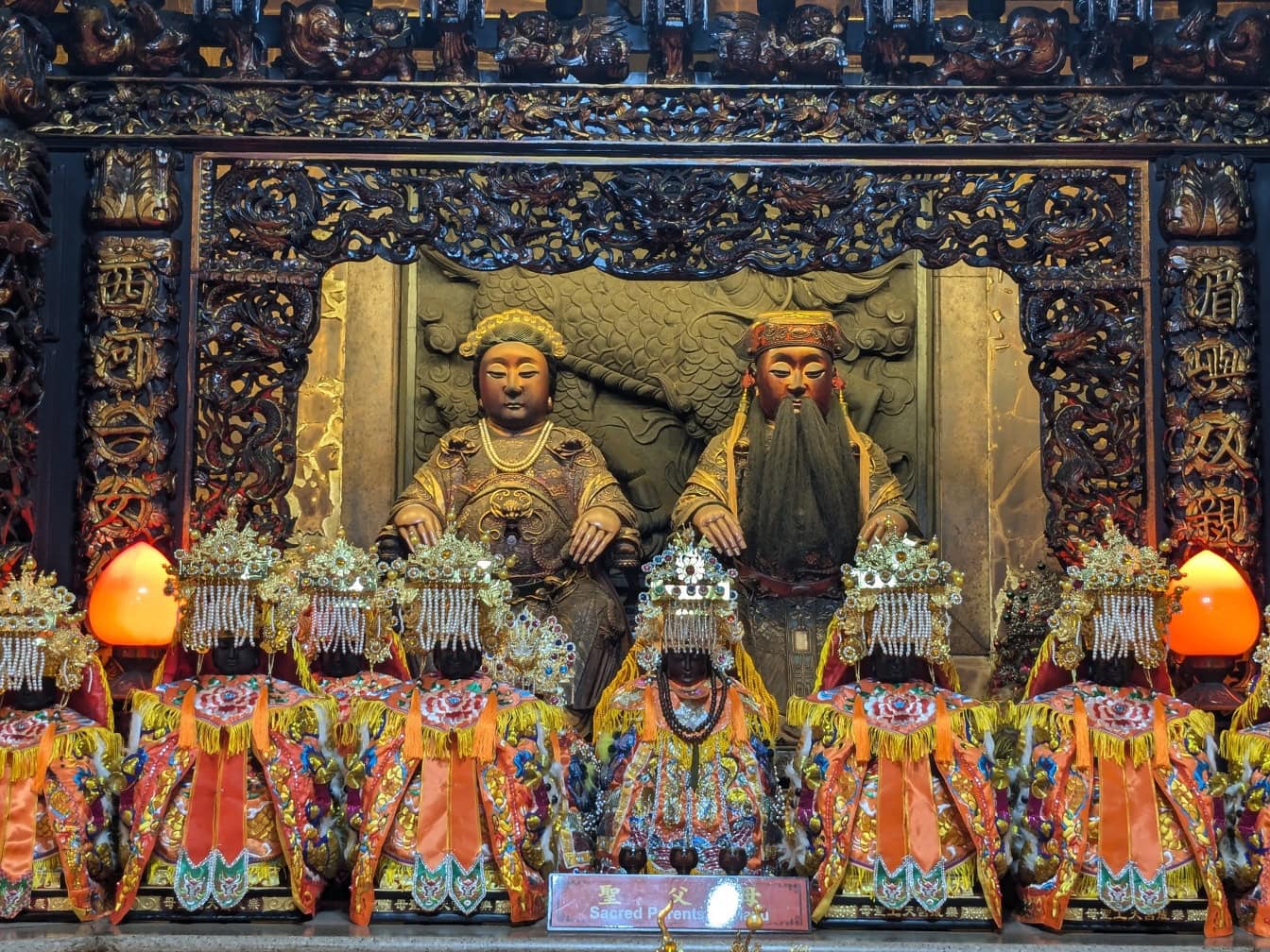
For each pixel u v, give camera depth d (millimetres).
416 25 7457
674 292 9570
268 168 7281
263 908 5848
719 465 8500
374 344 9516
